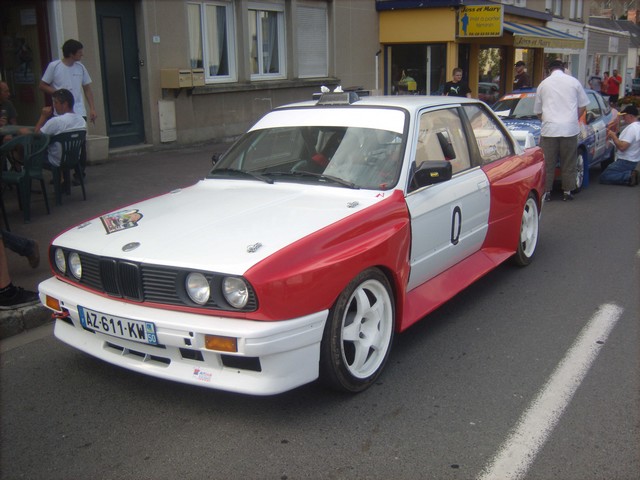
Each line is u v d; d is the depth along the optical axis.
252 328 3.15
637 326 4.80
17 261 6.21
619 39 37.22
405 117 4.54
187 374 3.38
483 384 3.91
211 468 3.12
